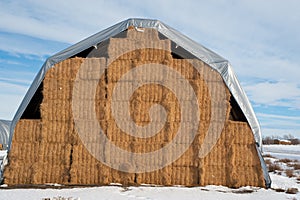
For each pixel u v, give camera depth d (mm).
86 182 13938
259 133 14664
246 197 11953
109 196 11227
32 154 14219
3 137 42219
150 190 12586
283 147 57656
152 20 15000
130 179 13938
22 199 10633
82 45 14945
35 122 14430
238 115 16078
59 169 14086
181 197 11531
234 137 14555
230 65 14953
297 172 19297
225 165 14273
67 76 14641
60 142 14281
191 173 14086
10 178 13945
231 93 14781
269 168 20750
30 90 14789
